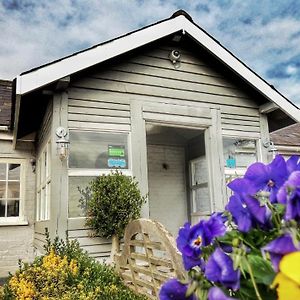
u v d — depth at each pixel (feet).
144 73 16.90
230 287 2.22
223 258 2.25
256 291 2.03
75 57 14.38
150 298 10.05
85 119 15.33
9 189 23.43
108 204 14.08
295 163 2.77
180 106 17.26
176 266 8.16
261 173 2.71
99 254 14.25
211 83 18.29
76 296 9.84
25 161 23.95
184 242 2.77
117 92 16.17
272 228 2.39
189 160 23.93
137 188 15.01
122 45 15.31
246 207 2.48
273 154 18.71
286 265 1.90
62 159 14.40
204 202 21.59
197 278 2.33
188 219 23.41
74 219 14.24
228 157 17.99
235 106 18.62
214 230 2.62
